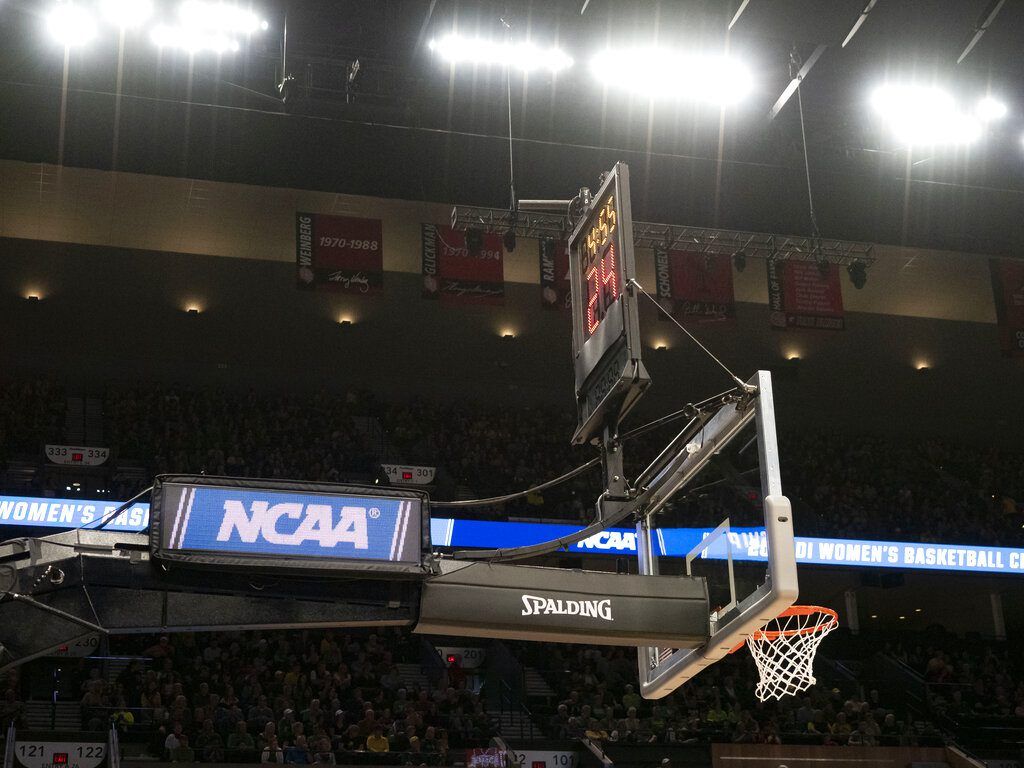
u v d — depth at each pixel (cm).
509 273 3831
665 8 2609
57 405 3241
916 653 3312
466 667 2983
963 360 4241
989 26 2639
